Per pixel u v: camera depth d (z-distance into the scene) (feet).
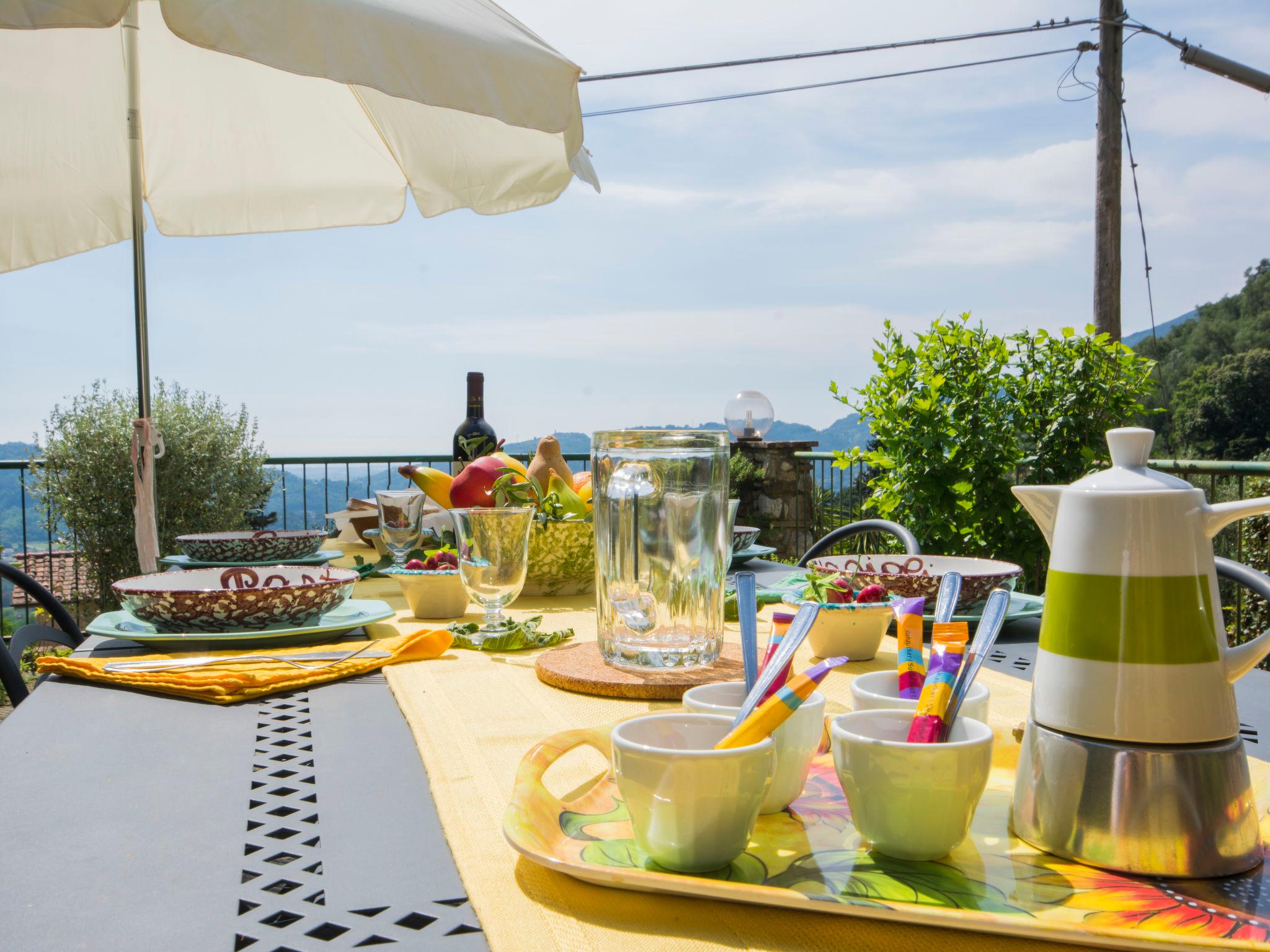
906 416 13.16
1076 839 1.47
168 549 20.80
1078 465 12.82
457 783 1.90
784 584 4.49
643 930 1.26
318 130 8.90
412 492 5.64
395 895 1.39
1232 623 9.76
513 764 2.03
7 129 8.41
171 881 1.43
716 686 1.94
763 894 1.27
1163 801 1.42
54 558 20.94
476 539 3.54
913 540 6.14
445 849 1.58
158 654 3.22
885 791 1.46
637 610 2.86
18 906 1.34
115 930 1.26
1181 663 1.46
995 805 1.78
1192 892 1.35
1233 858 1.41
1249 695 2.68
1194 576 1.49
